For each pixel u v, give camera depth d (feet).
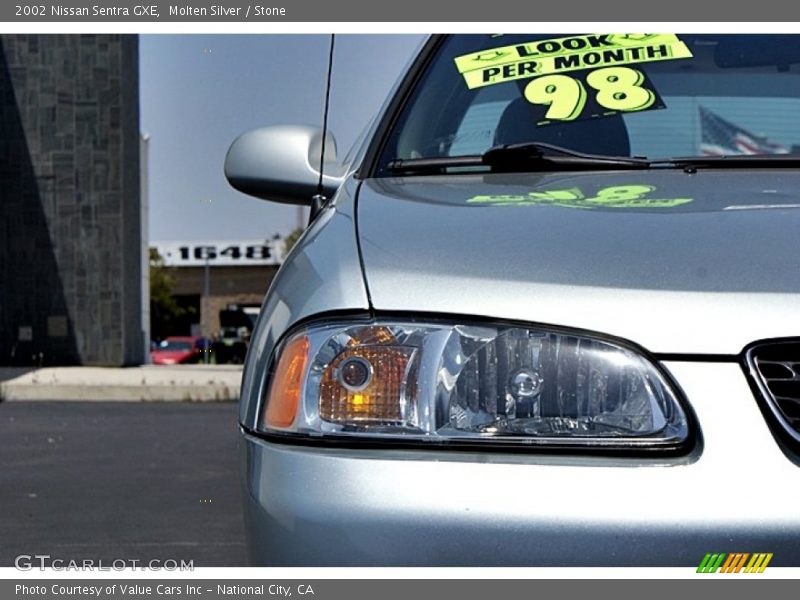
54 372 57.52
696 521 4.96
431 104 8.58
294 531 5.27
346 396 5.52
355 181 7.76
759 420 5.14
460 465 5.21
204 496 17.66
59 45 65.51
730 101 8.31
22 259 65.72
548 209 6.38
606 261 5.66
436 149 8.19
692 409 5.21
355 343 5.60
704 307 5.35
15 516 16.07
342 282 5.84
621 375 5.32
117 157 65.62
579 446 5.26
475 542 5.06
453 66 8.93
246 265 182.39
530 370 5.41
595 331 5.40
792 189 6.77
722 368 5.25
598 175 7.38
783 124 8.16
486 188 7.05
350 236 6.29
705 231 5.91
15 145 65.72
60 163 65.72
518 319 5.48
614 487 5.06
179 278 183.83
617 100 8.39
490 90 8.58
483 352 5.46
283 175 8.52
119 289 65.72
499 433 5.35
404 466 5.24
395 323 5.61
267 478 5.49
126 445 24.49
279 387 5.73
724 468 5.06
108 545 14.10
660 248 5.74
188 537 14.55
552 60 8.81
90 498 17.53
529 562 5.02
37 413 34.27
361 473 5.25
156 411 35.22
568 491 5.07
